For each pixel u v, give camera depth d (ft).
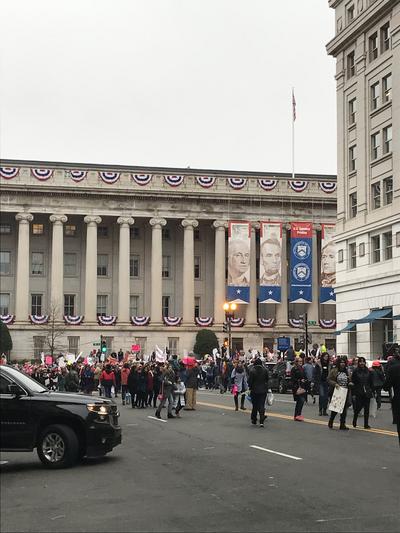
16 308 293.43
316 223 312.50
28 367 176.35
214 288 315.37
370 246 176.14
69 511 39.88
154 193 303.89
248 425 86.53
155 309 301.84
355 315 182.19
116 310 313.53
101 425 55.62
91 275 299.38
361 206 179.42
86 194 299.99
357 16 179.52
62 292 298.35
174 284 319.68
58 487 47.14
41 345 289.33
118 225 315.78
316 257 314.55
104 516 38.60
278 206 312.50
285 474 51.21
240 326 304.30
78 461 58.70
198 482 48.49
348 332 184.85
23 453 65.87
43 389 57.52
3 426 54.80
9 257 306.14
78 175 299.99
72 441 54.75
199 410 111.34
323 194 313.12
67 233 313.12
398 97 163.84
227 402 130.00
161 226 306.76
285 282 308.81
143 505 41.29
